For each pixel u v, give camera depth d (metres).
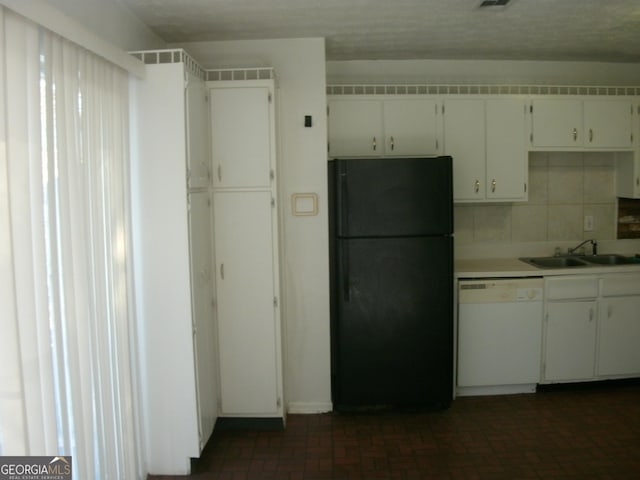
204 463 2.71
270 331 2.98
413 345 3.16
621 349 3.50
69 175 1.83
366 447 2.86
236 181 2.90
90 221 2.00
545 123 3.56
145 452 2.57
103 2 2.32
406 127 3.47
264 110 2.87
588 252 3.97
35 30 1.59
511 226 3.92
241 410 3.04
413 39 3.20
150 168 2.44
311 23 2.85
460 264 3.71
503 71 3.77
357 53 3.53
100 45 1.96
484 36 3.15
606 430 2.98
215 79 3.12
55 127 1.74
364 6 2.59
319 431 3.05
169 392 2.54
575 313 3.44
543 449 2.79
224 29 2.92
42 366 1.65
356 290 3.12
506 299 3.39
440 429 3.04
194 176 2.57
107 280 2.15
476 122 3.51
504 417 3.18
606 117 3.61
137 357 2.49
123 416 2.29
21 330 1.56
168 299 2.49
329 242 3.23
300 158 3.18
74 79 1.85
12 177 1.52
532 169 3.90
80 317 1.89
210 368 2.87
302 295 3.25
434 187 3.08
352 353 3.17
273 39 3.13
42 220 1.64
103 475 2.07
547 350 3.45
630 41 3.30
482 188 3.55
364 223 3.08
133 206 2.46
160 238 2.46
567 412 3.22
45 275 1.66
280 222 3.14
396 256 3.11
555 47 3.43
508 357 3.43
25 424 1.56
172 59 2.45
